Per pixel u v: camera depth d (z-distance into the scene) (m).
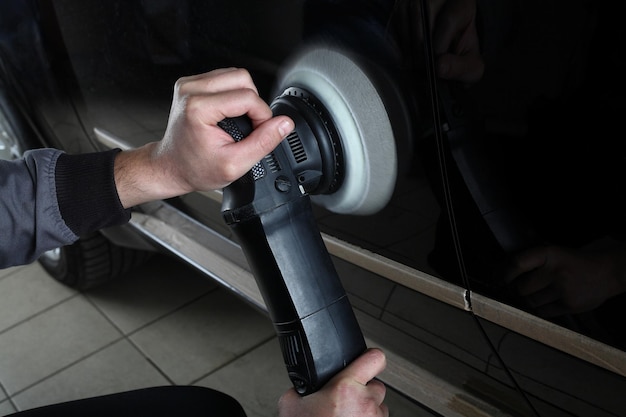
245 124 0.82
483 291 0.99
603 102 0.77
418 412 1.66
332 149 0.99
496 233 0.93
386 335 1.21
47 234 0.96
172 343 1.99
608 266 0.84
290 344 0.88
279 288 0.86
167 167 0.90
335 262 1.21
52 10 1.57
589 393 0.94
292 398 0.90
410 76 0.92
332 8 0.97
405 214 1.03
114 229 1.81
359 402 0.85
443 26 0.86
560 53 0.78
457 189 0.94
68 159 0.96
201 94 0.80
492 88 0.85
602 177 0.80
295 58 1.06
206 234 1.61
